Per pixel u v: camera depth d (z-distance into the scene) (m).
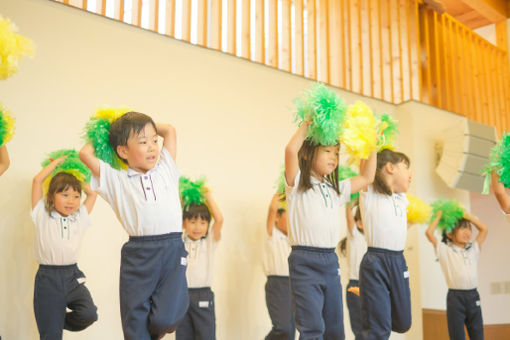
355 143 2.36
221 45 4.35
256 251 4.16
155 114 3.80
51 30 3.45
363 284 2.76
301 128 2.42
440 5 6.23
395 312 2.78
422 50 6.22
